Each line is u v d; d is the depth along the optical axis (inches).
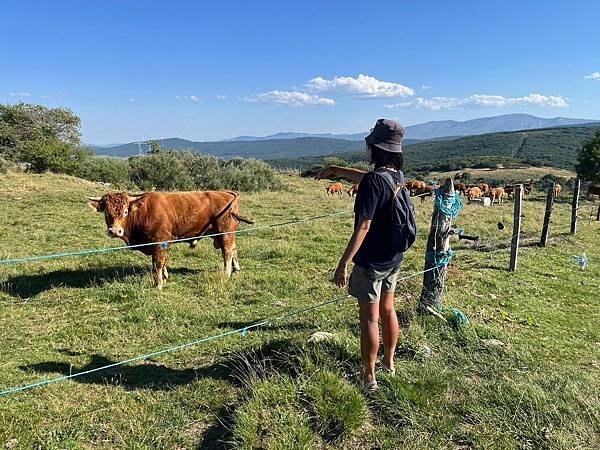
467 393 160.7
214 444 141.8
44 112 1579.7
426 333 208.1
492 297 278.5
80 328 234.4
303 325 232.2
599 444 136.3
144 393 168.7
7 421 150.2
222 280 312.7
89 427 148.7
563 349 209.0
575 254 420.2
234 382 175.5
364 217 141.8
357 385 162.1
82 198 725.3
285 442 132.2
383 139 146.5
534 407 150.3
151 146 1316.4
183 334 227.8
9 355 202.4
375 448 136.4
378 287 153.3
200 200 331.9
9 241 433.1
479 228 565.9
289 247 418.6
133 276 319.9
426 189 1055.6
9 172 945.5
